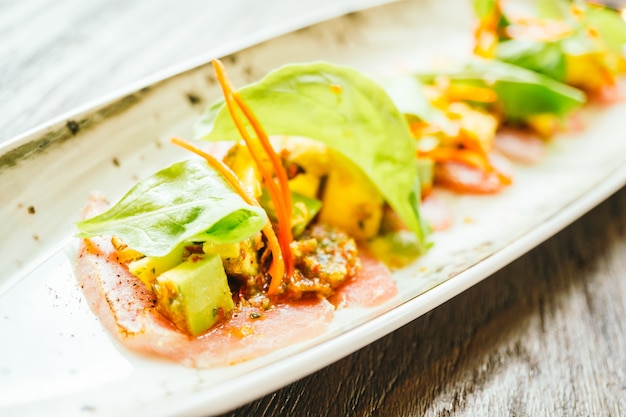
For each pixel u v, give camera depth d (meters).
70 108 0.30
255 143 0.26
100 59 0.33
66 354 0.23
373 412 0.24
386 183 0.27
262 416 0.23
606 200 0.31
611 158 0.32
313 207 0.27
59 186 0.26
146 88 0.27
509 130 0.33
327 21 0.32
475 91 0.32
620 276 0.28
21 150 0.25
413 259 0.27
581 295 0.27
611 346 0.26
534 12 0.38
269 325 0.24
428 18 0.36
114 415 0.21
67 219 0.25
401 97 0.30
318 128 0.26
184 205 0.23
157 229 0.23
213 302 0.23
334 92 0.25
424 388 0.24
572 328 0.26
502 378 0.25
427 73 0.32
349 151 0.27
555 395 0.25
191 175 0.23
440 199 0.30
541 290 0.27
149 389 0.22
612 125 0.34
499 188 0.31
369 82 0.26
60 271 0.24
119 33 0.35
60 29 0.34
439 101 0.31
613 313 0.27
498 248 0.26
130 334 0.23
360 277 0.26
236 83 0.29
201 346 0.23
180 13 0.37
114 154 0.27
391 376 0.24
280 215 0.25
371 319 0.23
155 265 0.23
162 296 0.23
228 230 0.23
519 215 0.29
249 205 0.23
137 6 0.37
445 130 0.30
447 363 0.25
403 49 0.35
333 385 0.24
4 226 0.24
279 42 0.31
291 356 0.22
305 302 0.25
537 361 0.25
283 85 0.25
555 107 0.32
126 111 0.27
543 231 0.26
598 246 0.29
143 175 0.27
